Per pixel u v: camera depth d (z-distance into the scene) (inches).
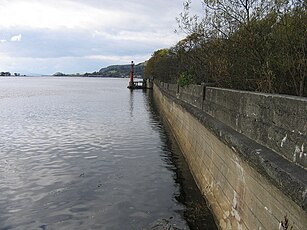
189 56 780.0
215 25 629.9
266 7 423.2
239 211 269.4
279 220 188.4
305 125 169.0
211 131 378.6
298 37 347.6
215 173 373.4
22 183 502.0
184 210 394.0
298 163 174.9
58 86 5098.4
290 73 343.3
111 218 380.5
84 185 494.0
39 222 373.4
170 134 943.7
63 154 687.7
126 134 939.3
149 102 2144.4
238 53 449.1
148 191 464.8
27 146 764.6
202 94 500.7
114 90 3786.9
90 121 1215.6
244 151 234.5
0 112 1477.6
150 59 3663.9
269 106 219.1
